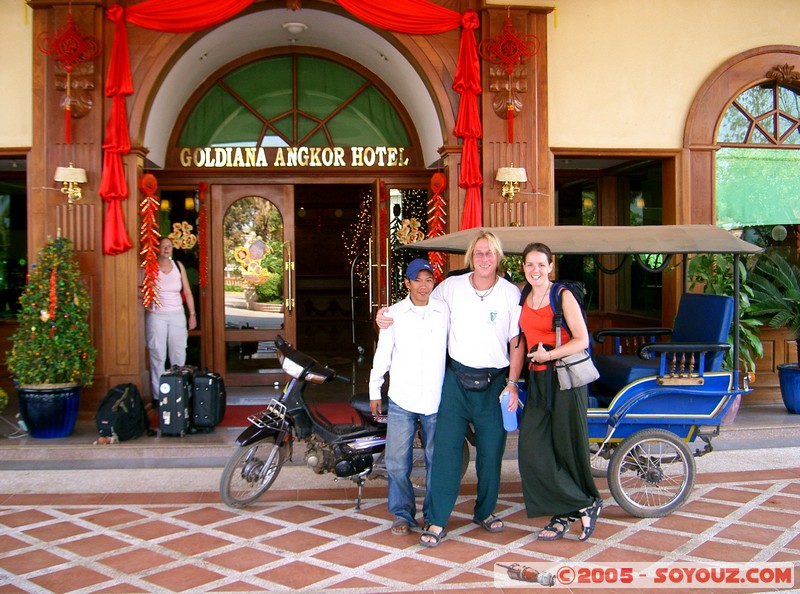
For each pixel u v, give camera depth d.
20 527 4.50
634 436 4.62
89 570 3.87
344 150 8.34
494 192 7.15
